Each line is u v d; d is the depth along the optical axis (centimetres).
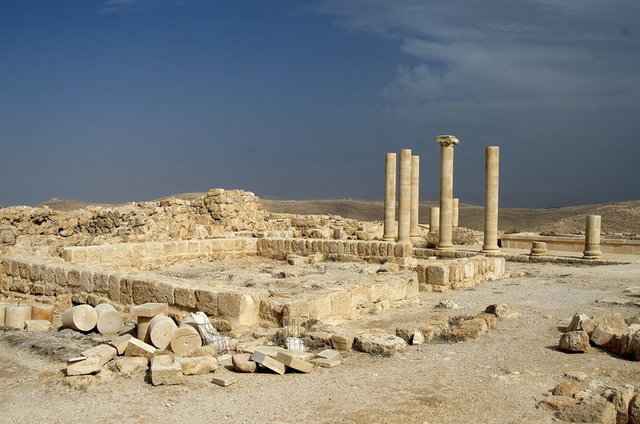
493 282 2277
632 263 2806
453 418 850
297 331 1277
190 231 3394
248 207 3797
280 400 923
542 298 1867
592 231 2962
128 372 1065
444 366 1109
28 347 1264
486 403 910
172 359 1073
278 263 2822
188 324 1239
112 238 2886
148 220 3056
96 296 1667
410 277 1830
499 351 1212
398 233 3381
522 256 3058
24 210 3028
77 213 3284
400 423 831
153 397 943
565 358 1151
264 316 1374
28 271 1875
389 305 1708
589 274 2461
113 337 1313
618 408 859
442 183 3225
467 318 1476
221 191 3575
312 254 2897
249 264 2775
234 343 1248
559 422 834
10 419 864
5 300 1923
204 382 1014
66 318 1391
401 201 3356
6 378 1073
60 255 2358
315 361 1120
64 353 1205
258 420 844
